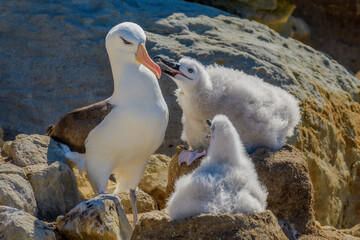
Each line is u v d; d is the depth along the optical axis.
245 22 12.90
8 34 11.27
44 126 10.57
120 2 12.09
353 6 19.23
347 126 11.88
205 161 6.48
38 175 7.41
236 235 5.71
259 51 11.29
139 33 7.47
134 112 7.33
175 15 12.03
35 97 10.77
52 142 8.05
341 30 19.38
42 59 11.02
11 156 7.94
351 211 11.29
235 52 10.95
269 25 15.81
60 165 7.60
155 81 7.61
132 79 7.44
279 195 7.33
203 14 12.57
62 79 10.84
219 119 6.32
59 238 6.66
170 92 10.41
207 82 7.62
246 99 7.60
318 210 10.55
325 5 19.53
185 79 7.54
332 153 11.12
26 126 10.61
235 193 6.05
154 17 11.84
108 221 6.50
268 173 7.30
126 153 7.46
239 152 6.41
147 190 8.93
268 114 7.57
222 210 5.86
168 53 10.76
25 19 11.37
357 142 11.91
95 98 10.70
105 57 10.93
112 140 7.36
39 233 6.40
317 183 10.52
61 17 11.35
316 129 10.83
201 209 5.84
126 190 7.96
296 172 7.36
